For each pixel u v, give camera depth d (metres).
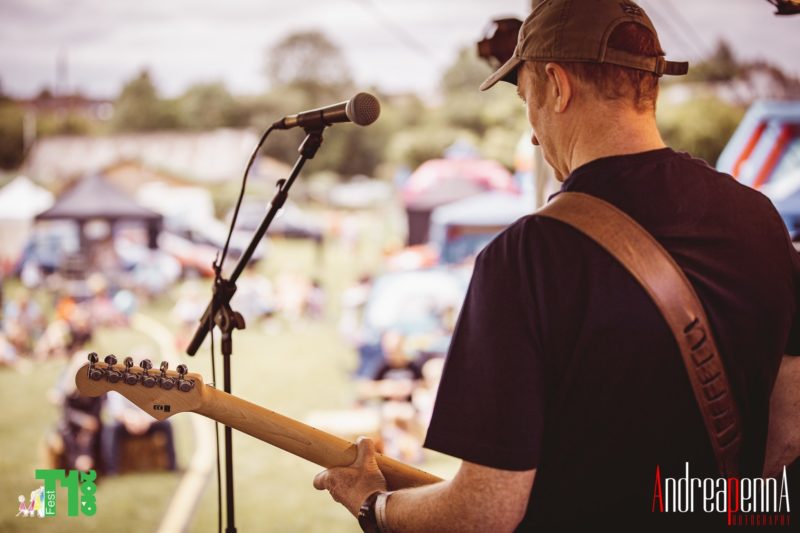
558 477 1.13
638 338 1.07
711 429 1.11
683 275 1.08
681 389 1.09
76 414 6.37
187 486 6.40
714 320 1.10
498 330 1.09
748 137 10.70
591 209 1.10
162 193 30.09
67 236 22.19
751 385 1.15
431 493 1.20
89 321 12.97
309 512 5.89
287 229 25.05
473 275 1.15
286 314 15.67
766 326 1.14
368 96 1.70
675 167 1.14
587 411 1.09
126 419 6.59
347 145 78.62
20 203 22.69
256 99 95.06
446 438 1.10
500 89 59.16
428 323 8.57
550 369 1.10
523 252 1.11
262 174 53.84
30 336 13.38
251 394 9.87
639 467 1.11
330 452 1.55
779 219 1.20
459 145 24.41
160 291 19.34
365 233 36.28
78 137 56.91
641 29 1.16
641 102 1.16
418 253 17.91
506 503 1.09
